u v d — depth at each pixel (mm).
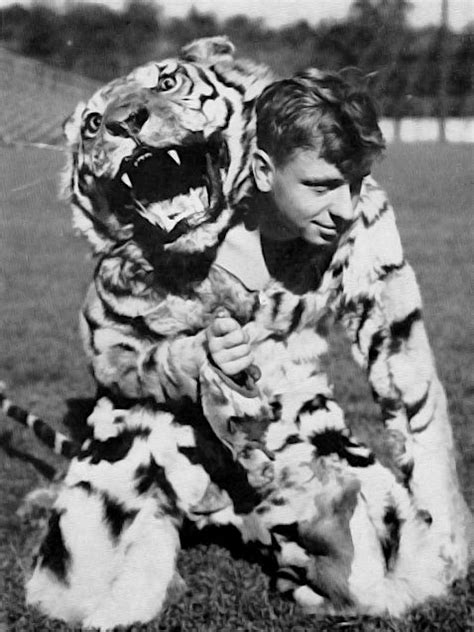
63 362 5910
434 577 3660
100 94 3701
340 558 3523
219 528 3797
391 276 3855
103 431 3730
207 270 3619
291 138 3490
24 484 4578
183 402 3643
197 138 3602
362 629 3432
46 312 6633
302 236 3607
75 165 3748
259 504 3631
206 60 3768
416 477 3900
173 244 3562
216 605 3549
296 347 3752
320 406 3730
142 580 3561
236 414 3430
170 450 3686
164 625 3459
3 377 5711
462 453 4629
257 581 3678
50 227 7961
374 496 3703
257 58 6734
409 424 3938
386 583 3613
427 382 3926
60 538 3686
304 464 3605
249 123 3670
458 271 7082
